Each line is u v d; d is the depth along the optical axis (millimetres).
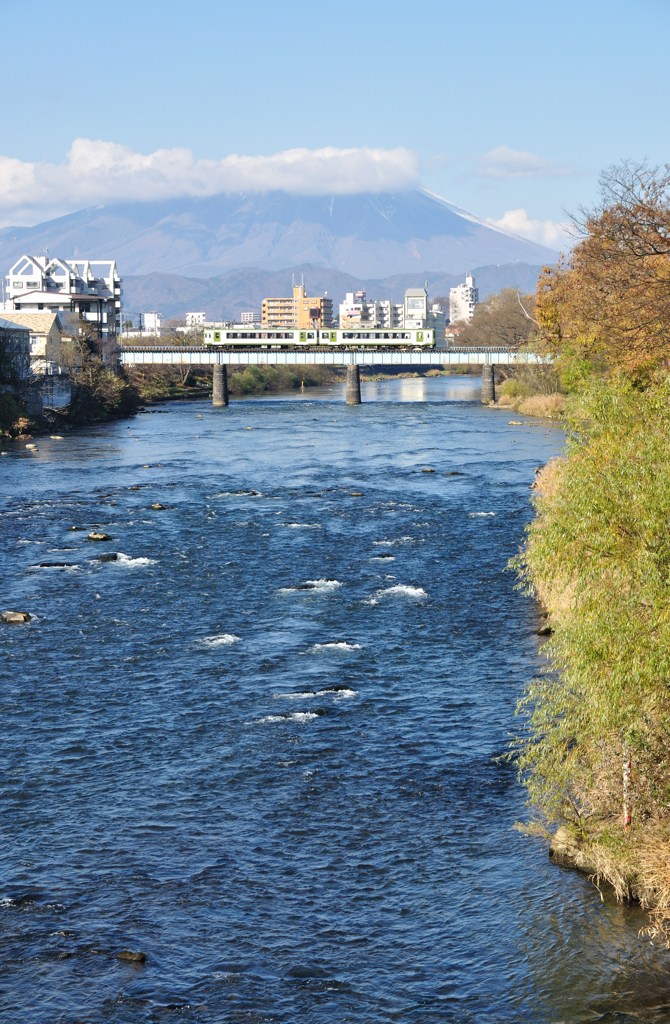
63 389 175625
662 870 29484
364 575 65688
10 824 34719
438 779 37500
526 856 32312
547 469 94125
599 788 32250
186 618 56875
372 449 132500
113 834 34062
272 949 28234
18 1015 25781
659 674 28359
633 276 83438
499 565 67625
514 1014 25672
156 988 26703
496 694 45156
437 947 28234
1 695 45656
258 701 44875
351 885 31094
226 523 83250
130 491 99750
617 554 30297
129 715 43500
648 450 31031
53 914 29766
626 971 27062
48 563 69250
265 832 34125
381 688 46125
